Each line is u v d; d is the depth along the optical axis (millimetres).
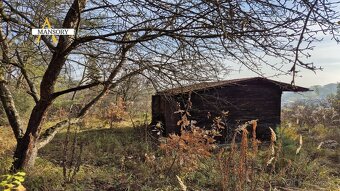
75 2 5863
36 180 6289
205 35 4609
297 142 10875
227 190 5625
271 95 12109
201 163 7645
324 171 7871
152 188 6363
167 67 5598
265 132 12008
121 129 14508
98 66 6344
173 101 7215
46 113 7039
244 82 11758
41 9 5641
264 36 3848
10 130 13156
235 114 11688
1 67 6305
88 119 15656
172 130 11172
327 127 15195
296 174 7391
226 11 3723
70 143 10828
